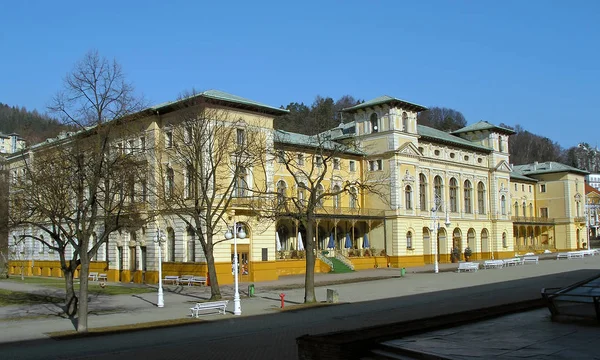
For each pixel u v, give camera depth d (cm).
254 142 4653
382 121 7369
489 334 1627
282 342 2170
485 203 8969
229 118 5147
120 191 3375
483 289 4203
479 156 8981
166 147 4703
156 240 4281
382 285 4759
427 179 7831
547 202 11006
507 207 9306
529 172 11144
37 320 3028
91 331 2558
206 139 4272
